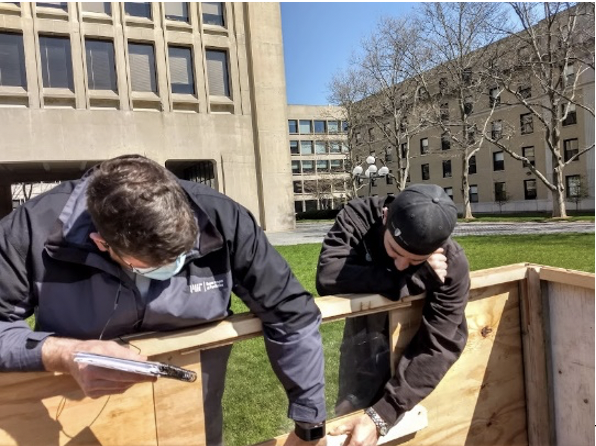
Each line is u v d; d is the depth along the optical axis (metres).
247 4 20.61
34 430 1.10
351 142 36.31
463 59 22.98
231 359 1.59
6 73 16.61
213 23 20.38
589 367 1.72
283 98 21.55
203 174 22.80
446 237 1.32
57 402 1.12
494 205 34.69
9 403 1.08
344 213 1.72
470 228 19.45
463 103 24.50
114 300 1.14
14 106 16.62
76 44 17.48
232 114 20.62
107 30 18.02
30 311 1.17
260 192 21.27
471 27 22.11
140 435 1.21
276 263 1.25
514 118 32.28
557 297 1.84
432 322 1.48
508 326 1.84
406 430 1.54
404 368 1.49
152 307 1.15
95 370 0.99
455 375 1.71
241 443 1.57
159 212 0.93
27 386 1.09
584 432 1.76
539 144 30.98
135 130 18.61
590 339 1.71
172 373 1.02
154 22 18.89
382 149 40.03
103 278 1.13
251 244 1.22
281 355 1.23
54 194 1.18
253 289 1.21
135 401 1.21
